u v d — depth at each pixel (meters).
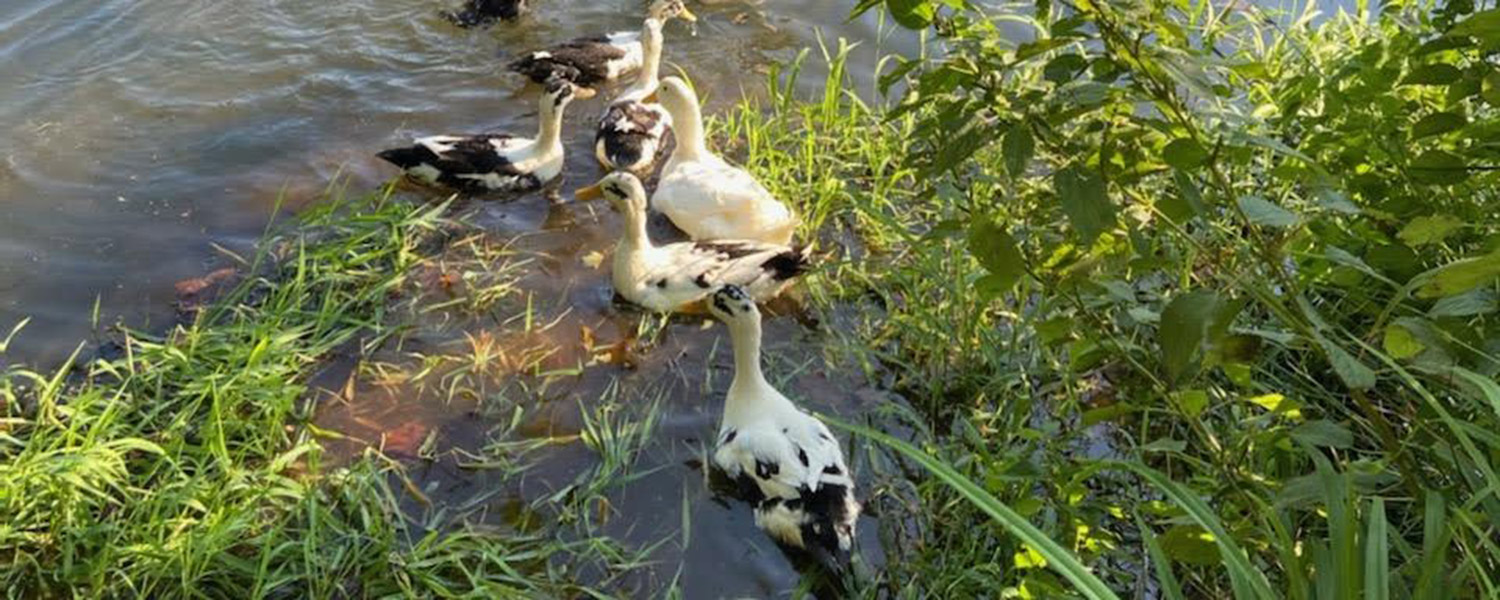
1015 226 2.57
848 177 3.39
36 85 3.70
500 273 3.13
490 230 3.29
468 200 3.41
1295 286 1.96
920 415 2.74
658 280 2.99
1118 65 1.75
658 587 2.42
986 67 1.83
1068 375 2.64
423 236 3.24
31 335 2.91
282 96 3.73
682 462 2.65
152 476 2.55
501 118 3.72
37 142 3.50
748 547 2.50
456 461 2.65
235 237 3.22
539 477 2.62
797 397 2.79
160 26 3.97
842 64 3.47
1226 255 2.38
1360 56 2.36
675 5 3.99
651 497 2.58
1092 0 1.65
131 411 2.67
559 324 2.99
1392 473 1.83
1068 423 2.66
